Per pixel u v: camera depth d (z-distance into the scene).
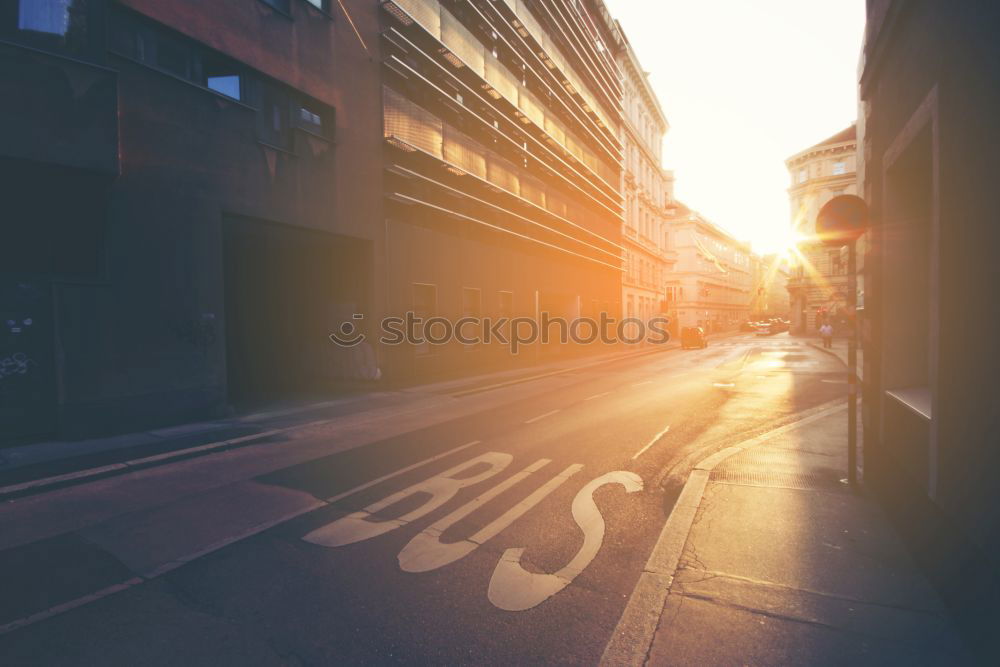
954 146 2.84
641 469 6.16
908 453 3.76
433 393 13.10
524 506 4.96
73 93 6.96
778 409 10.06
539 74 23.77
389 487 5.57
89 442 7.42
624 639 2.78
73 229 7.69
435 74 16.38
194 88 9.11
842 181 46.25
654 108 46.19
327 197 12.14
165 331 8.65
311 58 11.70
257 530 4.45
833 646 2.64
